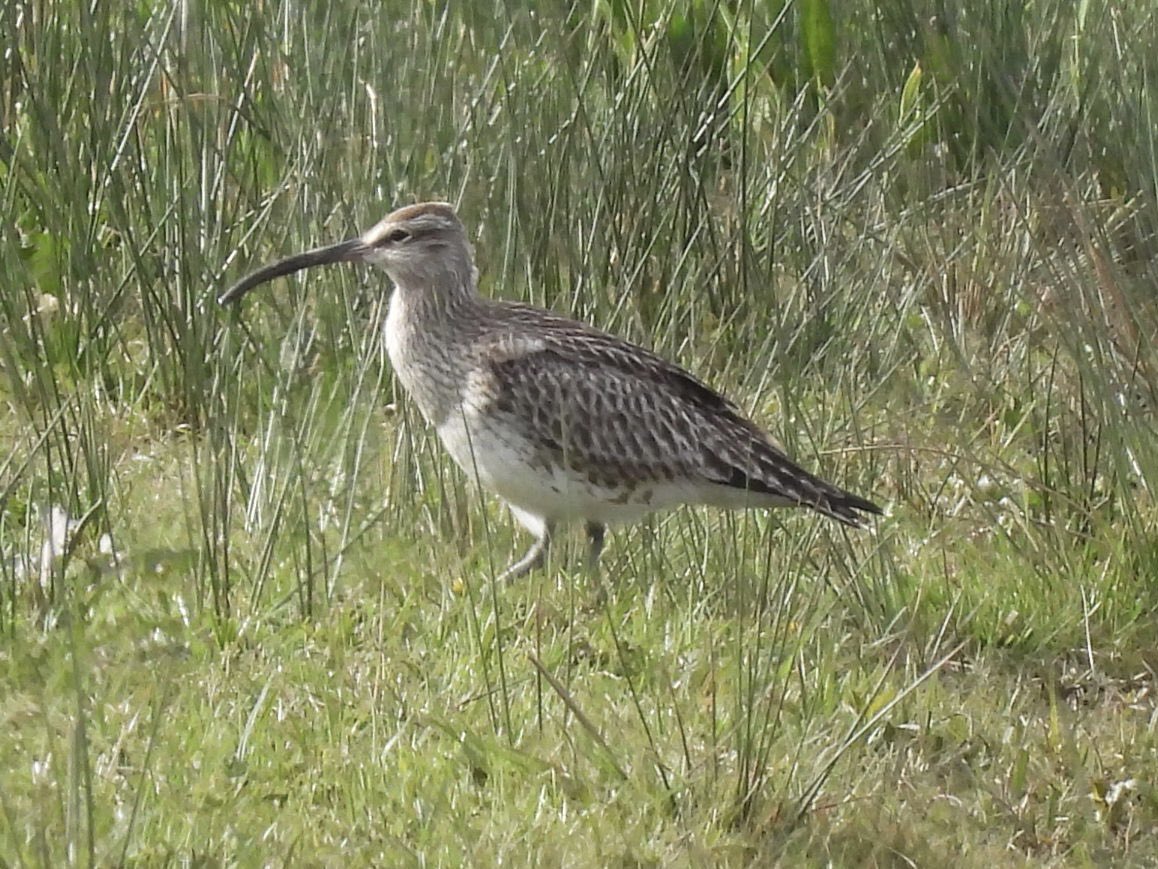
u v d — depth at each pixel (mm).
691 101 13422
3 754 8312
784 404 11219
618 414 10648
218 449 10258
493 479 10930
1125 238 12688
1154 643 10406
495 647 9656
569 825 8234
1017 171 13359
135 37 12930
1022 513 11289
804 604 10281
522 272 12961
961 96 12211
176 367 12195
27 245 12648
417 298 11023
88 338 12016
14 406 11172
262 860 7715
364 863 7863
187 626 9664
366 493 11242
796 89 14867
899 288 13680
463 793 8398
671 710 9203
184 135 12531
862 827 8461
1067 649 10422
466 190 12922
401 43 12836
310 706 9062
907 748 9234
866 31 15016
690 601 10188
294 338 12508
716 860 8133
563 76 13070
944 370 13359
